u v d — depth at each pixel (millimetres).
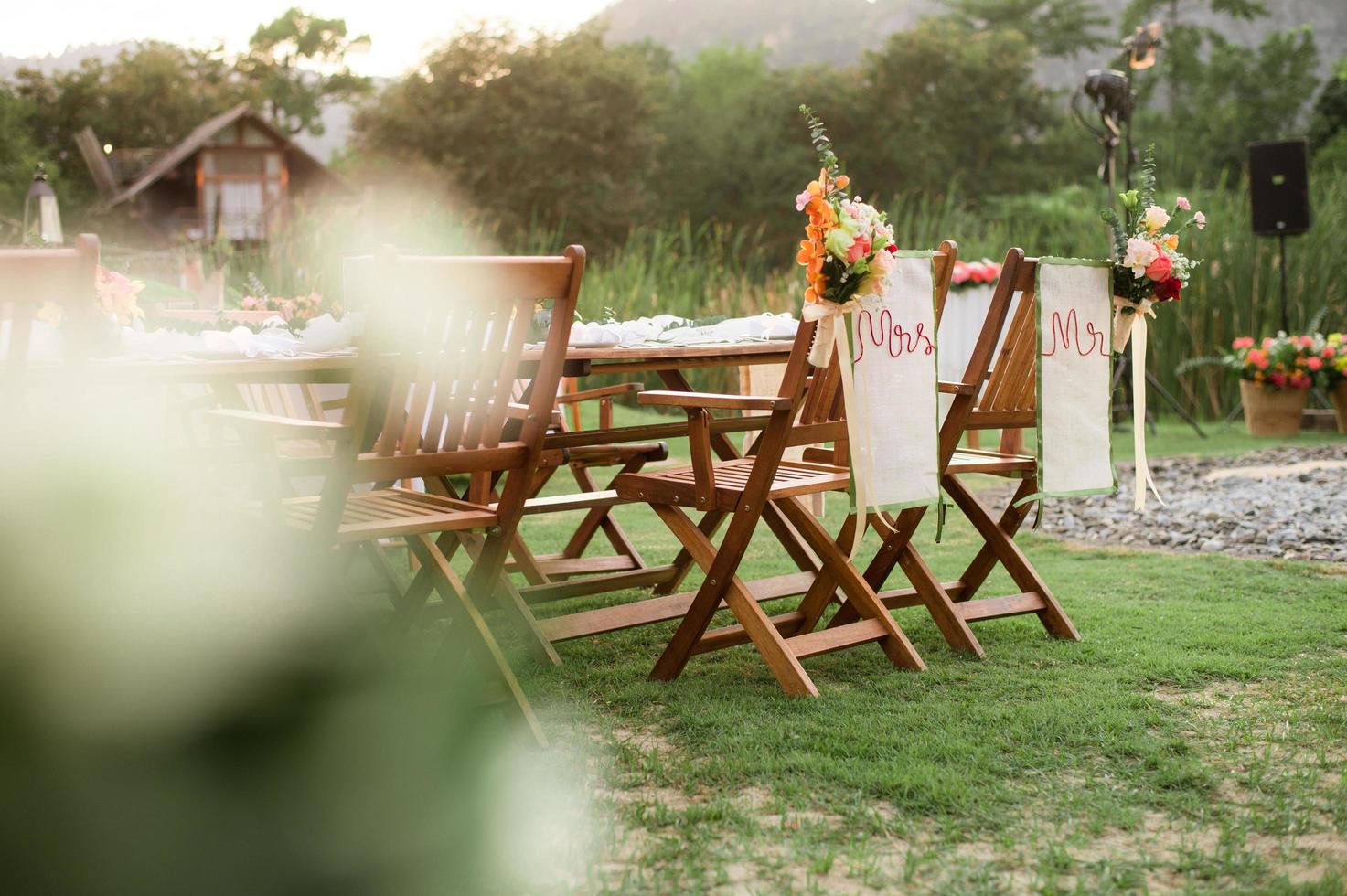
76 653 2443
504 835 1897
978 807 2012
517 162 35062
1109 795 2066
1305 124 42188
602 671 2887
